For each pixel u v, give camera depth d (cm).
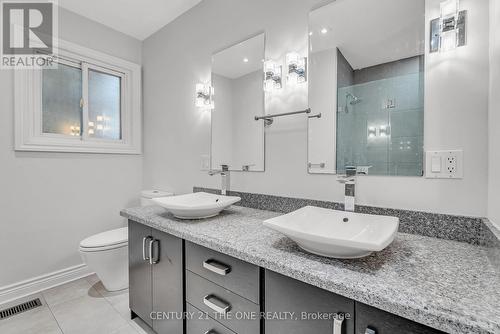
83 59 230
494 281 66
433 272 72
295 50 149
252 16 170
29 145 197
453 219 99
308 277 72
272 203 160
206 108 204
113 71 254
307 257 84
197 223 132
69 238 220
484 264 77
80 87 235
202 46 205
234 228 122
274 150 160
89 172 234
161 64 248
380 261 80
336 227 111
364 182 123
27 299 188
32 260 200
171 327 131
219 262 104
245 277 94
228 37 185
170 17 229
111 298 190
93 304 182
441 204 103
